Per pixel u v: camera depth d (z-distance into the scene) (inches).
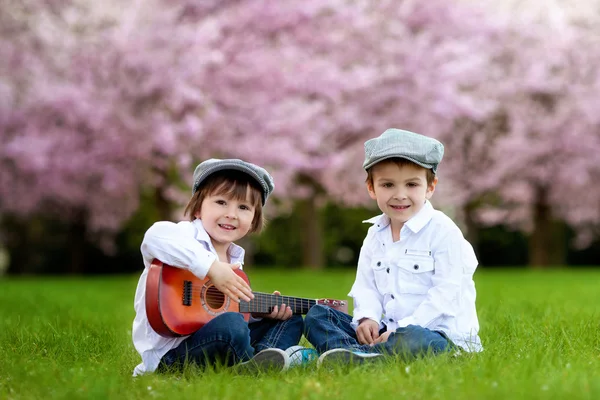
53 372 117.2
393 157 138.4
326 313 140.3
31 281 596.7
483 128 819.4
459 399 90.7
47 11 641.6
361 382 102.3
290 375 117.6
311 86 635.5
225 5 626.2
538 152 797.9
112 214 814.5
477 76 729.6
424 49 666.2
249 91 625.0
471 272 142.1
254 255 1060.5
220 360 127.3
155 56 571.8
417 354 124.3
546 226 863.7
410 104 672.4
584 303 262.2
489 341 153.5
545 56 796.0
